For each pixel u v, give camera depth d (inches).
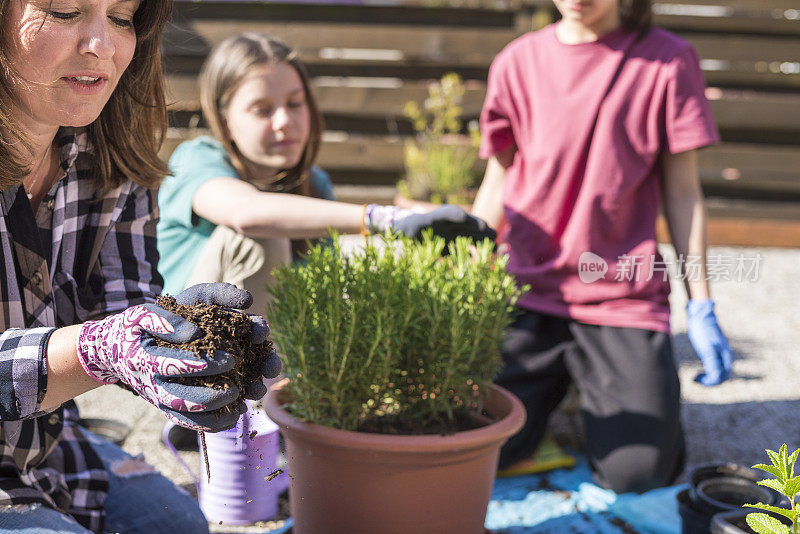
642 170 95.3
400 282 65.0
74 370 46.3
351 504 63.1
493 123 103.5
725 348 90.8
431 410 68.2
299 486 66.0
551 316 100.3
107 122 60.2
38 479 59.3
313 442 61.8
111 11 48.8
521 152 102.7
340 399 64.0
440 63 207.0
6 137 48.8
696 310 93.2
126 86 58.7
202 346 41.9
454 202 191.9
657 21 203.0
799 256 206.2
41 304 56.7
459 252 68.2
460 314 64.7
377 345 62.7
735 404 116.5
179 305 45.4
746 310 164.6
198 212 87.4
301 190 103.4
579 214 96.1
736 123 204.8
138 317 43.3
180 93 194.7
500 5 201.0
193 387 41.6
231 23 198.1
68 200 60.1
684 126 93.4
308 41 202.7
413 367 66.8
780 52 201.8
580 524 82.8
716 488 71.3
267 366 46.0
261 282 87.8
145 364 42.2
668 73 93.4
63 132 58.0
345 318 63.8
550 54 99.6
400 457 60.0
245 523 79.3
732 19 201.0
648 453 87.7
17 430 56.5
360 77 207.8
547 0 199.2
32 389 46.1
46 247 59.3
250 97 92.4
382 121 210.5
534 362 97.7
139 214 66.9
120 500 67.3
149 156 63.2
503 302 68.3
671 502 84.1
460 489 63.3
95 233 63.4
